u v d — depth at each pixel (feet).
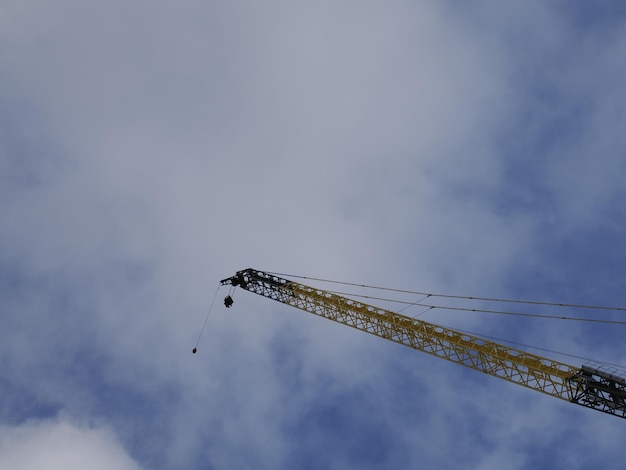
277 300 292.40
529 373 209.97
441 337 232.12
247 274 302.66
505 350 217.15
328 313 269.44
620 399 186.39
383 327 249.14
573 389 200.03
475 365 221.46
